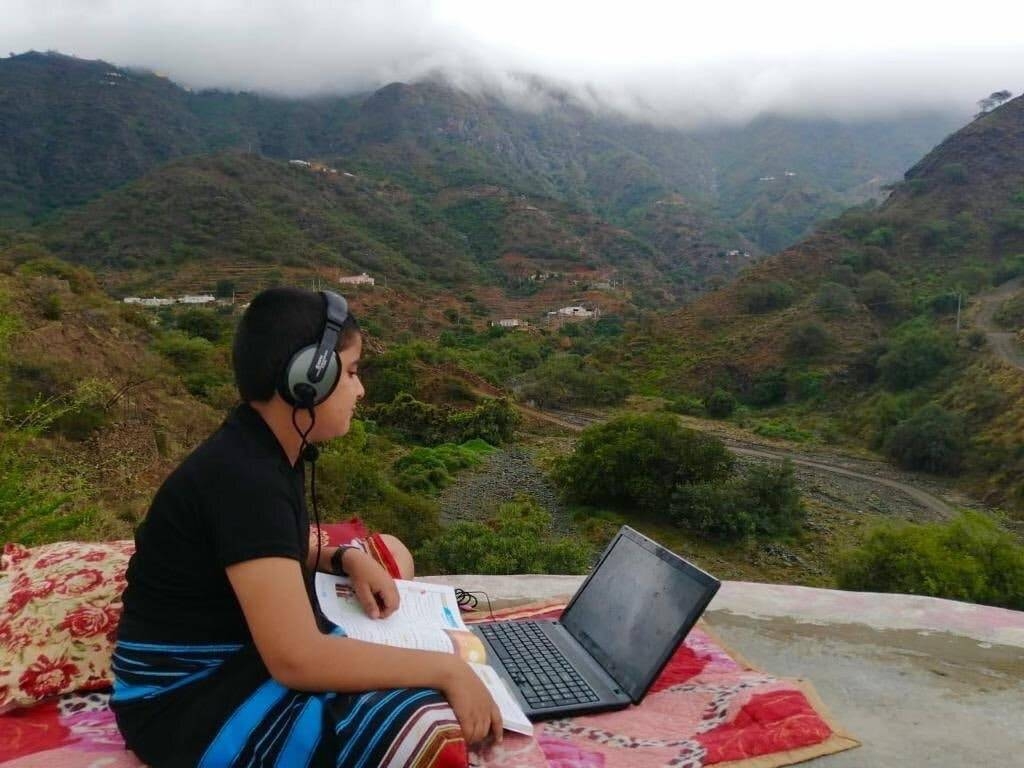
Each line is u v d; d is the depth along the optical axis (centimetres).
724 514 2230
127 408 1733
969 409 3938
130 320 3117
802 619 336
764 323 6306
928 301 5831
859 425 4475
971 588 1453
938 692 261
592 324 8838
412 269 10569
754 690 225
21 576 240
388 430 3541
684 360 6159
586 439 2570
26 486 494
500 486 2766
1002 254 6788
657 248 16338
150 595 167
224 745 158
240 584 152
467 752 169
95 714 207
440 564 1506
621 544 275
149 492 1266
